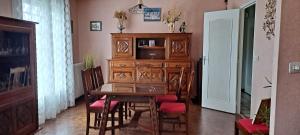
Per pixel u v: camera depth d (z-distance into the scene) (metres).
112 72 5.41
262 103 2.83
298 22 2.37
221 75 4.72
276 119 2.44
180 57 5.25
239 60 4.54
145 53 5.72
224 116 4.40
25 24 3.04
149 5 5.62
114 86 3.50
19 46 2.96
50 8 4.16
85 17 5.79
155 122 3.14
